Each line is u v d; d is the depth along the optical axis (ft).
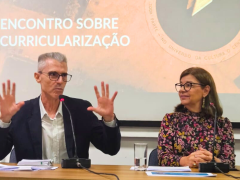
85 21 10.49
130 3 10.36
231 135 7.80
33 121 7.50
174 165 7.04
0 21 10.73
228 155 7.51
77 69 10.45
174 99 10.09
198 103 8.05
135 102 10.21
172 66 10.13
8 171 5.55
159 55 10.19
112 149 6.97
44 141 7.57
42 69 7.51
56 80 7.43
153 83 10.18
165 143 7.76
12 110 6.48
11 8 10.73
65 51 10.52
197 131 7.83
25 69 10.58
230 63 9.96
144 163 6.01
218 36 10.01
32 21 10.65
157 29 10.22
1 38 10.69
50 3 10.62
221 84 9.96
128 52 10.31
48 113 7.75
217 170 5.74
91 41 10.44
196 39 10.08
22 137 7.41
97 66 10.39
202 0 10.11
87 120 7.82
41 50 10.57
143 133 10.14
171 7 10.19
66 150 7.66
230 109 9.90
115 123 6.74
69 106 7.79
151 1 10.27
